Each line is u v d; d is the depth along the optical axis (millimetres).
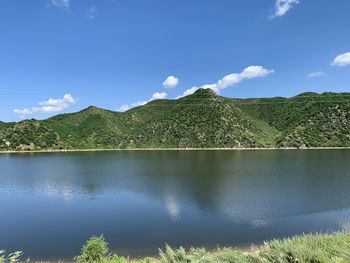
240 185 49625
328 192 42656
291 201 37406
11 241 25141
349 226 27266
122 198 42312
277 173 62500
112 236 26000
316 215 31188
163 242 24172
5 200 42344
